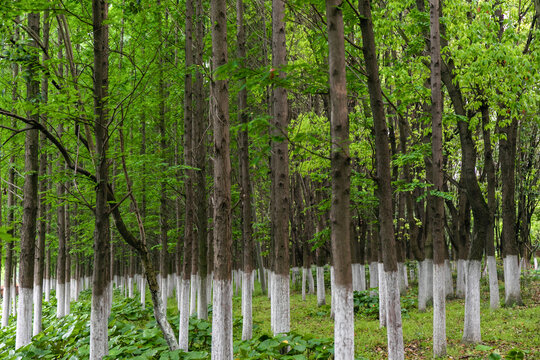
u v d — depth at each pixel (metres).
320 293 17.28
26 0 6.62
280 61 9.64
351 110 15.38
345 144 4.79
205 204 12.67
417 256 14.78
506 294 14.23
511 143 14.75
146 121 15.23
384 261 6.82
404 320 12.89
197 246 15.41
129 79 8.93
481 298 16.34
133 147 12.57
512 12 13.32
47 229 21.22
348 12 6.77
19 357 9.23
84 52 9.91
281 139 5.23
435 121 9.15
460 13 10.85
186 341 9.94
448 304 15.34
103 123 7.62
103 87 7.68
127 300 18.83
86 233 18.56
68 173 8.04
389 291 6.75
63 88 7.30
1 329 14.56
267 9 14.69
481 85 10.94
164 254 15.85
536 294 15.96
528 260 26.34
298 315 15.40
